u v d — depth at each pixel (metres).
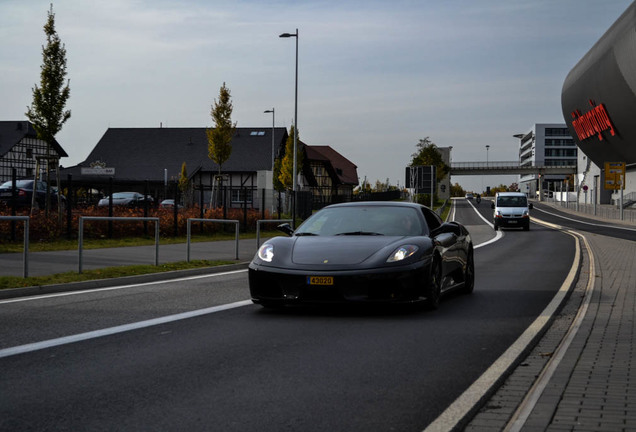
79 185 30.45
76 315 7.04
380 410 3.67
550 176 160.62
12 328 6.22
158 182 58.03
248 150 61.12
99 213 20.44
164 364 4.77
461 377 4.43
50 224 17.67
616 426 3.23
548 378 4.22
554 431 3.16
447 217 60.91
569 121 89.50
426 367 4.72
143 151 63.06
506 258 16.48
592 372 4.38
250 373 4.51
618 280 10.45
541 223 49.12
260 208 31.28
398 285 6.69
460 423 3.41
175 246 17.42
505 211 35.78
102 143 64.50
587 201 100.88
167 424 3.41
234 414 3.59
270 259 7.04
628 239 25.84
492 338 5.84
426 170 50.28
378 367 4.71
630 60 60.00
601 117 73.44
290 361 4.89
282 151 63.53
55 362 4.83
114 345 5.46
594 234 31.14
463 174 116.75
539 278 11.45
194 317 6.94
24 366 4.70
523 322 6.72
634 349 5.16
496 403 3.78
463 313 7.32
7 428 3.33
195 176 59.91
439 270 7.59
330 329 6.25
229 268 12.98
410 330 6.22
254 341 5.65
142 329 6.21
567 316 7.23
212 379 4.34
